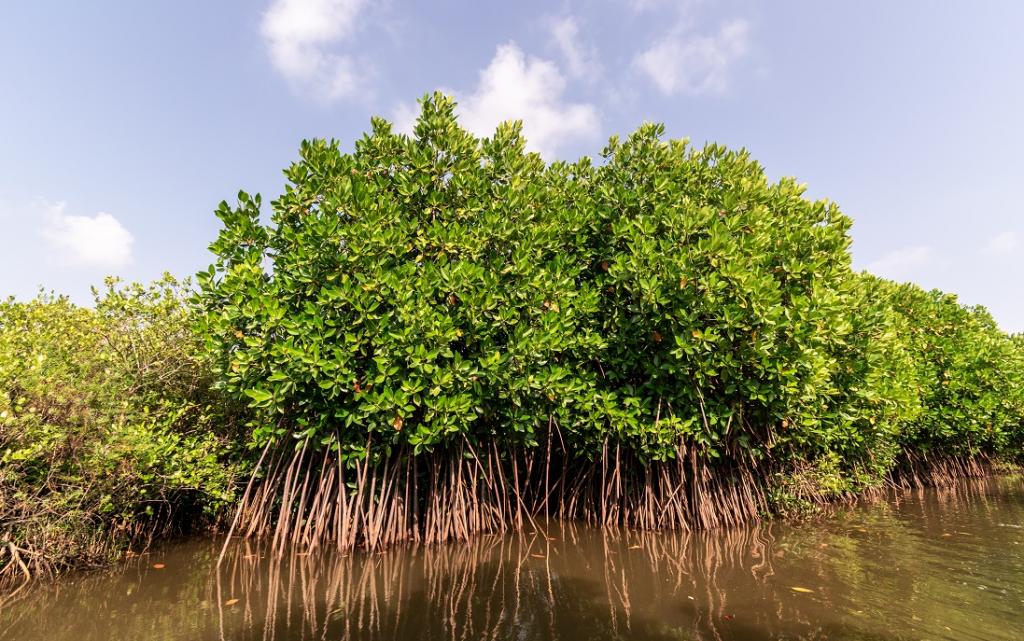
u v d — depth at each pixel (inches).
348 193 304.7
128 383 310.2
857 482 464.1
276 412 305.1
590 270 368.2
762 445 357.4
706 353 310.8
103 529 264.8
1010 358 590.6
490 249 332.2
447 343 288.4
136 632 176.4
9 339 282.7
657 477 351.9
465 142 354.6
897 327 534.9
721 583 222.2
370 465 310.2
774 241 354.3
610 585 221.9
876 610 189.5
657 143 385.4
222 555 266.5
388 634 172.2
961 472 657.0
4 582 224.5
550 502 402.6
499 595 210.7
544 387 306.5
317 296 292.4
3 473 219.1
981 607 192.2
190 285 369.7
